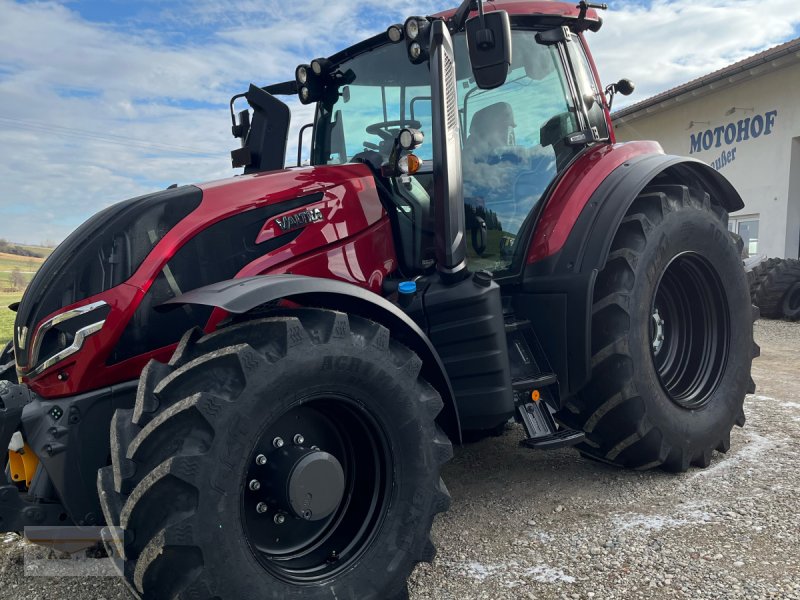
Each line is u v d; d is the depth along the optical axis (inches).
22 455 84.9
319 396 78.9
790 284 335.6
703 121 533.3
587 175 123.8
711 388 132.6
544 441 109.3
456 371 104.3
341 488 81.5
